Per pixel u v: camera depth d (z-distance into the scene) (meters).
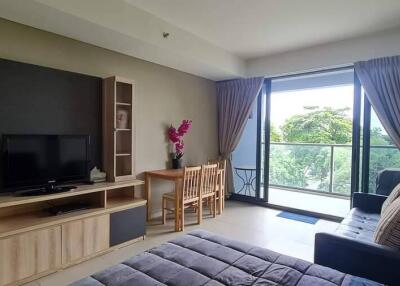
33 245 2.15
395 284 1.52
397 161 3.32
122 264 1.51
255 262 1.52
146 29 2.84
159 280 1.34
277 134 5.62
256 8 2.74
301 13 2.83
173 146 4.10
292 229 3.42
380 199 2.72
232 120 4.69
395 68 3.11
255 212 4.15
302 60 3.88
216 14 2.88
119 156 3.30
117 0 2.56
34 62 2.55
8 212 2.38
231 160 4.88
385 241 1.63
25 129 2.47
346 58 3.50
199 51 3.52
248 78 4.48
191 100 4.39
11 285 2.04
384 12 2.77
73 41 2.85
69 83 2.80
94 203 2.81
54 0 2.10
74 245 2.42
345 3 2.61
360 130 3.55
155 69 3.78
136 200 3.05
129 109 3.26
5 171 2.23
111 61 3.23
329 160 5.12
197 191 3.57
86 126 2.97
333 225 3.57
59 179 2.60
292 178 5.55
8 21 2.38
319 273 1.41
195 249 1.69
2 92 2.33
